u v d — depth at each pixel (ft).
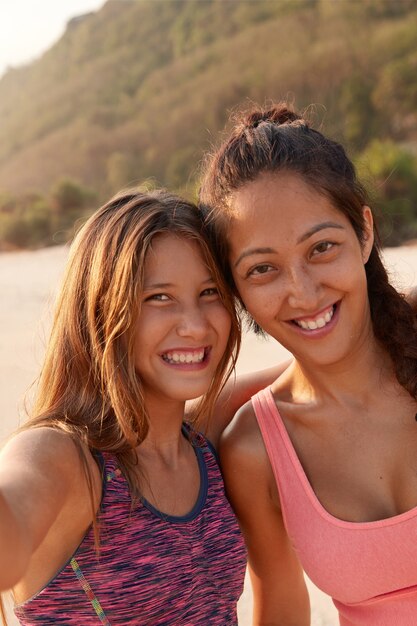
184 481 8.23
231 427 8.86
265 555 9.20
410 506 7.88
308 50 192.54
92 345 7.98
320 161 7.86
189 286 7.95
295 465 8.32
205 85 219.00
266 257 7.78
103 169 213.05
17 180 233.35
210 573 7.81
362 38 181.37
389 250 61.87
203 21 270.05
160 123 213.05
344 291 7.81
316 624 11.76
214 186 8.16
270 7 252.42
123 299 7.70
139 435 7.74
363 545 7.75
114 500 7.42
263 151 7.86
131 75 279.49
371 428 8.21
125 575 7.30
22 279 67.56
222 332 8.21
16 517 5.84
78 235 8.28
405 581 7.70
